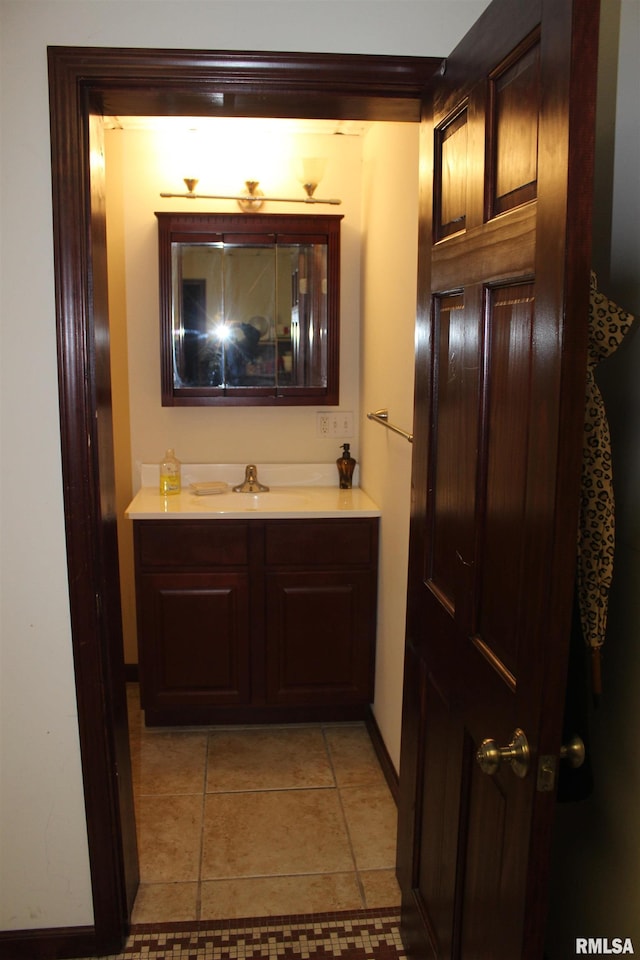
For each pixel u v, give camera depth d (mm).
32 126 1509
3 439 1611
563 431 941
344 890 2025
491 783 1249
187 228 2943
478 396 1250
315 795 2457
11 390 1595
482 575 1280
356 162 3035
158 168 2980
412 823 1733
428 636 1602
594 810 1383
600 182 1335
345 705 2902
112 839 1776
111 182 2912
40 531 1649
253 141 2984
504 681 1154
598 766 1365
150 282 3041
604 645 1339
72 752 1734
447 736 1479
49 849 1766
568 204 897
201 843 2211
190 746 2746
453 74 1362
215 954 1806
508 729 1141
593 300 1136
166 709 2814
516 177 1100
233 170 3004
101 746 1730
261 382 3080
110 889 1783
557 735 1022
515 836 1114
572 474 953
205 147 2975
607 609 1280
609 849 1325
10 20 1479
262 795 2453
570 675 1197
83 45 1498
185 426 3145
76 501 1627
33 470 1626
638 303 1209
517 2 1062
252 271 3010
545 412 978
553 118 932
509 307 1142
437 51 1551
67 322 1561
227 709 2861
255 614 2756
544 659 1004
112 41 1501
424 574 1617
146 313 3059
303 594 2752
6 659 1689
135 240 3012
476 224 1249
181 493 3041
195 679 2791
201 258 2982
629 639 1255
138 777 2545
